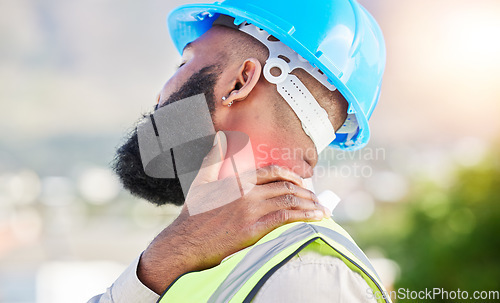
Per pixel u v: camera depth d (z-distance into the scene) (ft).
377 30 5.17
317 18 4.58
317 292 3.59
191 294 3.93
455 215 13.71
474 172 14.25
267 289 3.58
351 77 4.68
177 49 5.84
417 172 15.92
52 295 22.30
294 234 3.83
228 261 3.92
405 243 14.12
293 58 4.45
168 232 4.35
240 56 4.47
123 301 4.41
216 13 5.26
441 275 12.95
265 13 4.57
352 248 4.07
